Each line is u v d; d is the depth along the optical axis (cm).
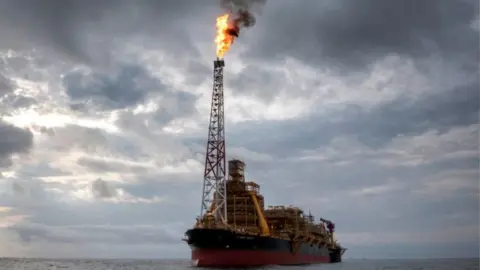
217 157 13612
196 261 12375
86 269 17988
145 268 18188
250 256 12481
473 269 19312
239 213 14475
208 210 13188
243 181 15550
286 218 16062
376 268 19525
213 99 14088
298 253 15825
